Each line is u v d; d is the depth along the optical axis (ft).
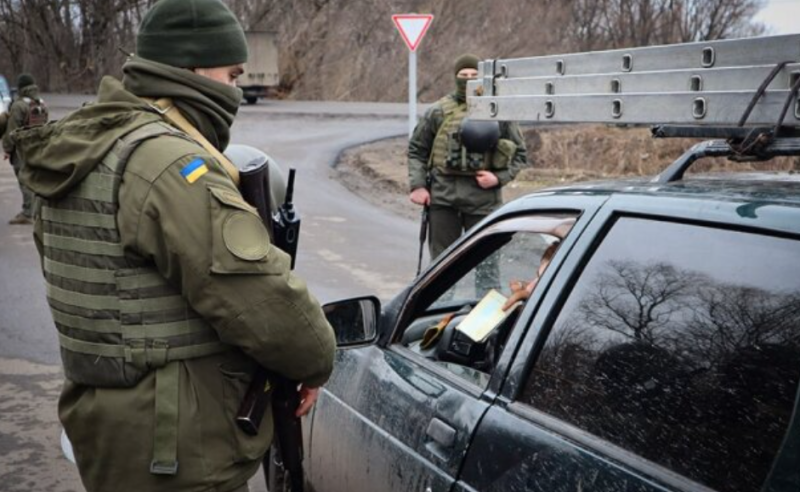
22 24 147.33
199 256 6.59
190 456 6.88
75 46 150.41
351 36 156.04
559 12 165.78
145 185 6.68
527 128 81.00
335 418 9.75
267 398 7.35
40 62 149.69
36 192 7.06
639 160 75.41
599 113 8.02
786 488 5.23
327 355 7.23
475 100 10.25
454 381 8.15
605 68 8.05
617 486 6.12
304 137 74.90
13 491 13.85
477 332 8.96
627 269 6.88
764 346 5.76
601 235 7.21
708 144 7.23
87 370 7.02
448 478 7.51
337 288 26.73
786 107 6.14
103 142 6.86
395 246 33.45
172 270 6.69
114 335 6.88
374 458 8.79
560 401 6.92
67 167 6.85
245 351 6.86
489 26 160.15
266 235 6.89
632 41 169.48
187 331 6.88
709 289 6.25
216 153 7.30
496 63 9.91
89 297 6.93
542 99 8.87
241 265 6.63
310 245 33.40
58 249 7.09
